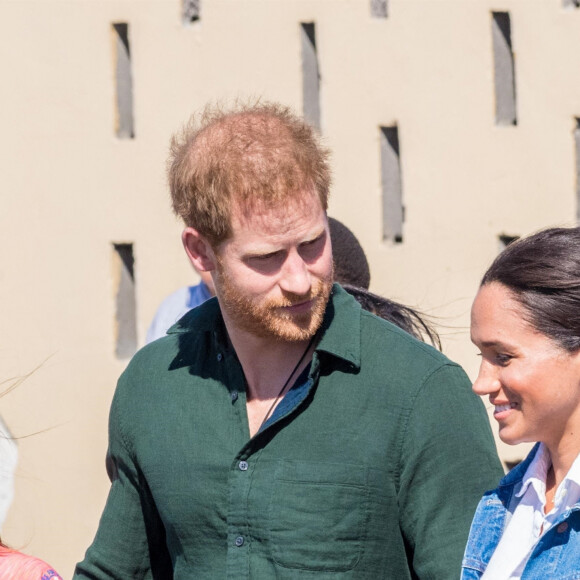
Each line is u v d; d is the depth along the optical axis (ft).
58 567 67.26
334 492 26.35
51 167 67.51
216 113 28.94
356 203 69.92
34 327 67.46
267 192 25.43
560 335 20.93
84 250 67.77
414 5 70.08
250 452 27.17
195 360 29.09
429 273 70.44
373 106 69.82
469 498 26.05
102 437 67.77
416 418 26.35
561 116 71.87
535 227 71.61
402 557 26.94
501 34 71.72
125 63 68.54
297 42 69.05
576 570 20.77
